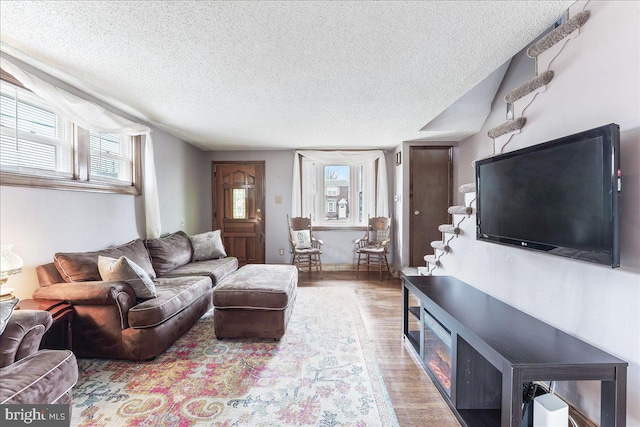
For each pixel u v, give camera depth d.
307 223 5.22
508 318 1.66
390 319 3.07
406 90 2.64
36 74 2.21
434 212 4.76
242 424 1.58
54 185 2.35
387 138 4.48
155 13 1.57
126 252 2.86
